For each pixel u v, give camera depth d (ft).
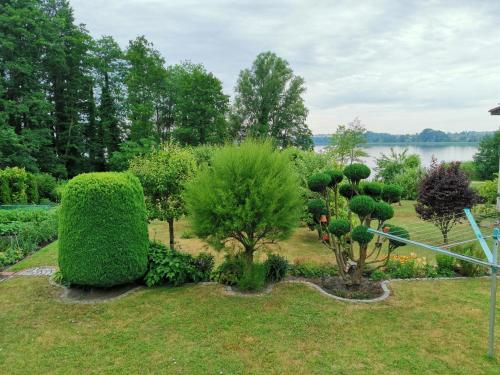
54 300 17.72
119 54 98.27
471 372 11.84
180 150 30.91
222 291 18.86
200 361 12.44
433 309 16.83
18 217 36.91
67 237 17.78
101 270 17.62
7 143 67.46
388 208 18.44
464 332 14.60
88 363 12.31
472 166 90.79
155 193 26.40
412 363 12.34
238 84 116.47
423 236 24.98
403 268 21.97
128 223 18.12
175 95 104.42
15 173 52.95
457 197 29.91
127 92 95.61
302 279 21.18
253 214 17.93
